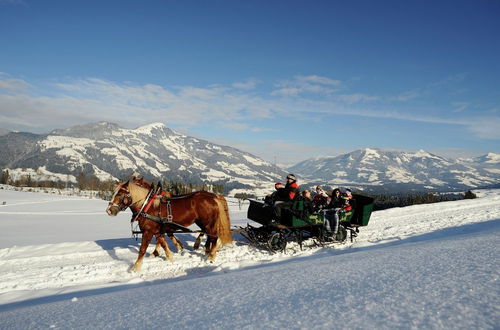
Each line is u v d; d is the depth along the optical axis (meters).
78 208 43.81
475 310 3.14
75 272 8.95
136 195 9.54
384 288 4.12
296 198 10.54
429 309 3.28
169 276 8.64
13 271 9.10
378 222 16.30
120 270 9.15
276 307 3.83
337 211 11.12
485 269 4.53
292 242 11.82
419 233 13.16
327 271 5.63
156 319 3.87
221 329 3.29
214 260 9.78
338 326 3.07
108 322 3.95
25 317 4.59
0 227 22.33
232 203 53.34
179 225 9.72
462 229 13.62
